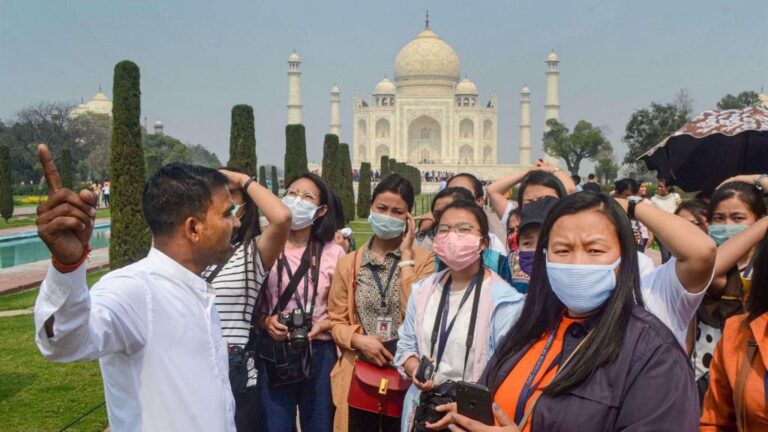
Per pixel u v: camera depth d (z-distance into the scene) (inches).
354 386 233.0
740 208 239.5
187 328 143.1
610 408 131.3
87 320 123.2
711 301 209.8
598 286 139.5
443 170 3786.9
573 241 142.6
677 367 130.1
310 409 247.0
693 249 151.3
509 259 250.4
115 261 665.6
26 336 487.5
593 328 139.9
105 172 3289.9
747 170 331.9
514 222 288.0
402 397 229.6
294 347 227.9
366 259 246.8
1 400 346.3
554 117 4055.1
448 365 202.2
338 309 246.1
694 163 342.6
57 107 3257.9
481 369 198.2
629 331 135.1
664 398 127.6
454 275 211.3
